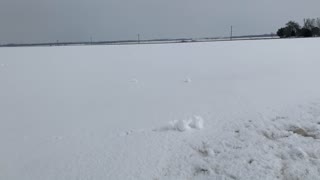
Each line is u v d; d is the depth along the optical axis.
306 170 3.67
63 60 16.53
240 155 4.05
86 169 3.81
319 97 6.26
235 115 5.46
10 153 4.28
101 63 14.49
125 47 27.00
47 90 8.43
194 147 4.32
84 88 8.52
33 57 18.95
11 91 8.45
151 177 3.64
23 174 3.75
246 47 20.20
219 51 18.25
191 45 25.64
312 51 15.50
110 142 4.52
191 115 5.57
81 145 4.45
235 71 10.18
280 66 10.59
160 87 8.18
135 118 5.55
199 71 10.67
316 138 4.48
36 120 5.67
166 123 5.20
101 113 5.95
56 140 4.66
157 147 4.32
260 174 3.62
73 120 5.58
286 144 4.32
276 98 6.36
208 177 3.63
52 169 3.84
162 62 13.93
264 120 5.17
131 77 10.10
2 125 5.45
